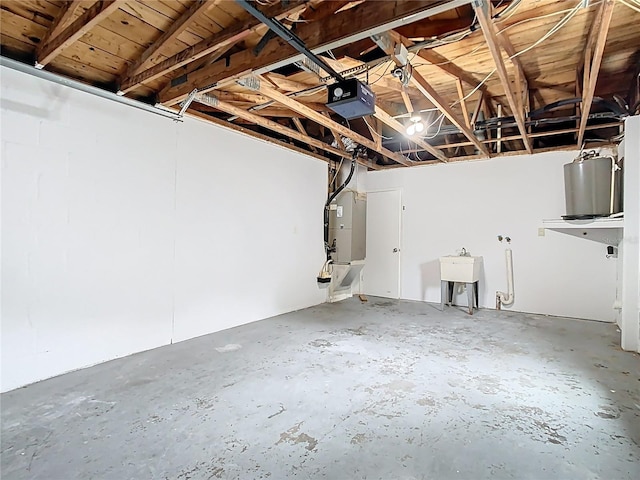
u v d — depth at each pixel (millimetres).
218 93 3566
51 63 2854
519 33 2850
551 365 3154
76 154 2959
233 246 4395
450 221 5910
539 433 2094
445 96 4328
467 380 2830
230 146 4359
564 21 2434
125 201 3311
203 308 4047
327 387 2695
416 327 4406
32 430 2096
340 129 4254
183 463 1816
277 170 5062
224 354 3396
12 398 2484
